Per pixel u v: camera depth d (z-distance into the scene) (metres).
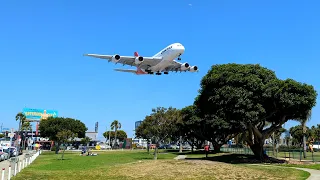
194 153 62.84
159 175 20.75
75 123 82.94
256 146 38.19
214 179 18.94
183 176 20.16
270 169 24.09
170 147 128.25
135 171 22.92
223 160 38.03
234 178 19.33
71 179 19.25
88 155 57.47
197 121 58.03
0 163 34.84
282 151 63.47
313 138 83.56
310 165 30.08
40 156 54.75
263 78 35.53
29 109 122.25
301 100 32.31
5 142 68.00
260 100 34.00
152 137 43.88
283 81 33.72
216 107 36.62
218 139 65.12
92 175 21.34
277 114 37.16
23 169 25.95
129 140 123.62
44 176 20.72
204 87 37.72
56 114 125.75
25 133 92.62
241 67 35.94
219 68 36.62
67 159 43.84
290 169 24.70
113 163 34.34
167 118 43.06
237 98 33.16
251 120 33.44
